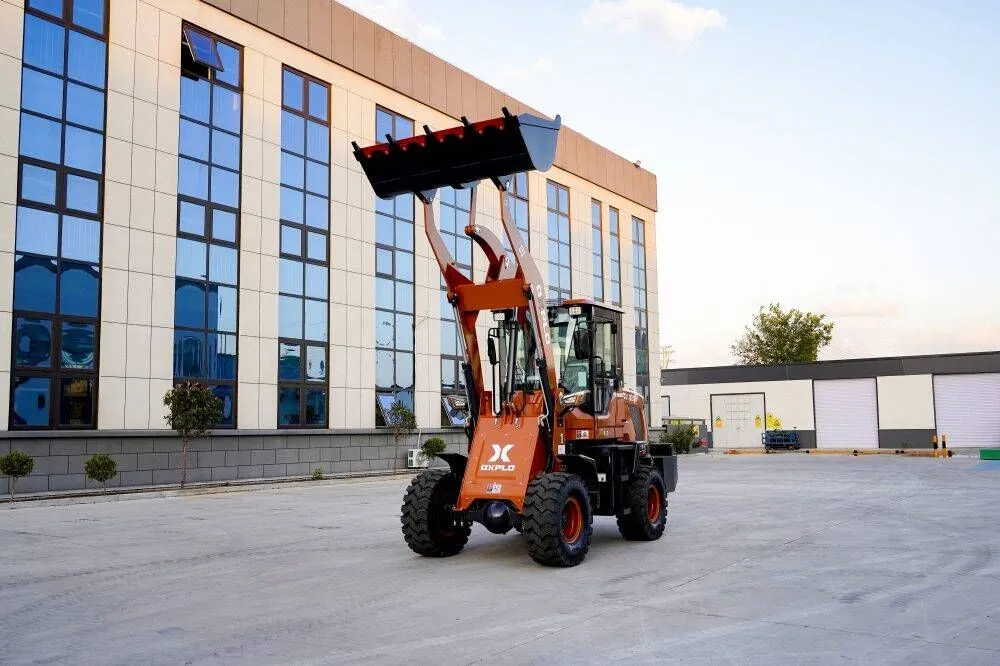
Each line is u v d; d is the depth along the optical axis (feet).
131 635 19.02
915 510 45.42
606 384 34.88
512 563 28.71
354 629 19.36
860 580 24.97
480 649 17.47
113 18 63.87
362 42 86.69
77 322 59.98
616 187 131.95
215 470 68.49
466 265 98.73
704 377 174.60
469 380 31.63
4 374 55.52
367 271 85.25
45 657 17.30
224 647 17.90
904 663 16.37
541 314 30.37
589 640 18.13
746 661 16.52
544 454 29.73
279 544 33.81
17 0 57.77
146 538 35.86
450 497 30.55
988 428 147.33
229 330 70.90
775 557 29.45
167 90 67.05
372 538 35.55
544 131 29.19
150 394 63.82
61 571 27.58
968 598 22.36
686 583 24.66
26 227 57.52
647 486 33.83
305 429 76.59
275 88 76.95
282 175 77.30
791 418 165.27
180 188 67.72
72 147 60.64
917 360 153.79
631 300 133.80
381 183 31.60
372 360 84.89
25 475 53.47
